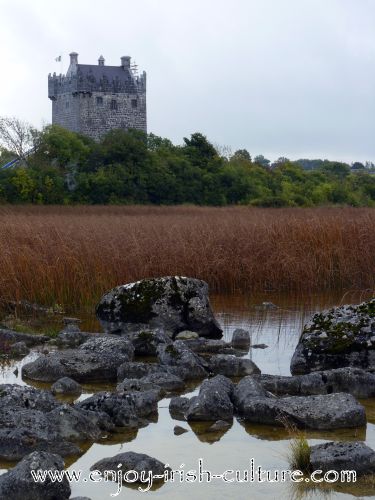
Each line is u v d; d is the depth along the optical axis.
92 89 100.94
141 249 14.42
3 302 12.19
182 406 7.22
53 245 14.12
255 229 16.91
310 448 5.96
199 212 36.69
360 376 7.77
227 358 8.66
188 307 10.83
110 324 10.92
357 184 96.12
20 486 5.16
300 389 7.74
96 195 59.62
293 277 14.61
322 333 8.81
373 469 5.70
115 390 7.88
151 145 87.25
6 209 40.62
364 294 14.00
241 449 6.23
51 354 8.76
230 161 86.44
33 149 68.06
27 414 6.36
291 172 91.19
